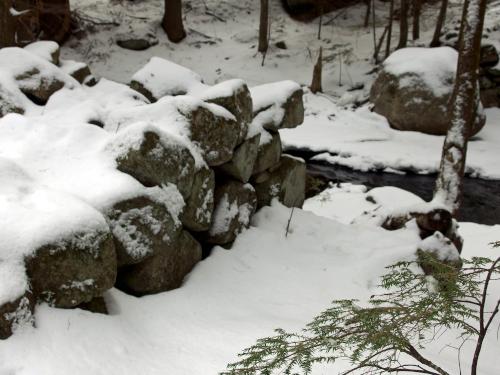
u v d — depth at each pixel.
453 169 6.88
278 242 4.70
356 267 4.39
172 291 3.44
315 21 23.44
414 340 3.46
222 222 4.30
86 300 2.69
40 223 2.57
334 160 12.56
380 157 12.41
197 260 3.95
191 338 2.87
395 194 8.79
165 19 20.39
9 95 4.25
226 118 4.15
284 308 3.60
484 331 1.68
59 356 2.30
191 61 19.61
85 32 19.28
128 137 3.35
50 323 2.45
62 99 4.55
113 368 2.39
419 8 20.08
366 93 17.64
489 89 16.64
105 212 3.04
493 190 11.01
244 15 23.59
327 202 9.04
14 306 2.30
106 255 2.78
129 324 2.85
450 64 14.45
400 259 4.51
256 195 5.22
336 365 2.62
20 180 2.97
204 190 3.93
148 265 3.29
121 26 20.34
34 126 3.69
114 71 18.12
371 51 20.77
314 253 4.71
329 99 17.42
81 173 3.31
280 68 19.64
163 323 2.99
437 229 5.14
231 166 4.45
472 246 7.08
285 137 13.95
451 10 22.47
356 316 1.72
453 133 6.83
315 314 3.54
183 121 3.89
